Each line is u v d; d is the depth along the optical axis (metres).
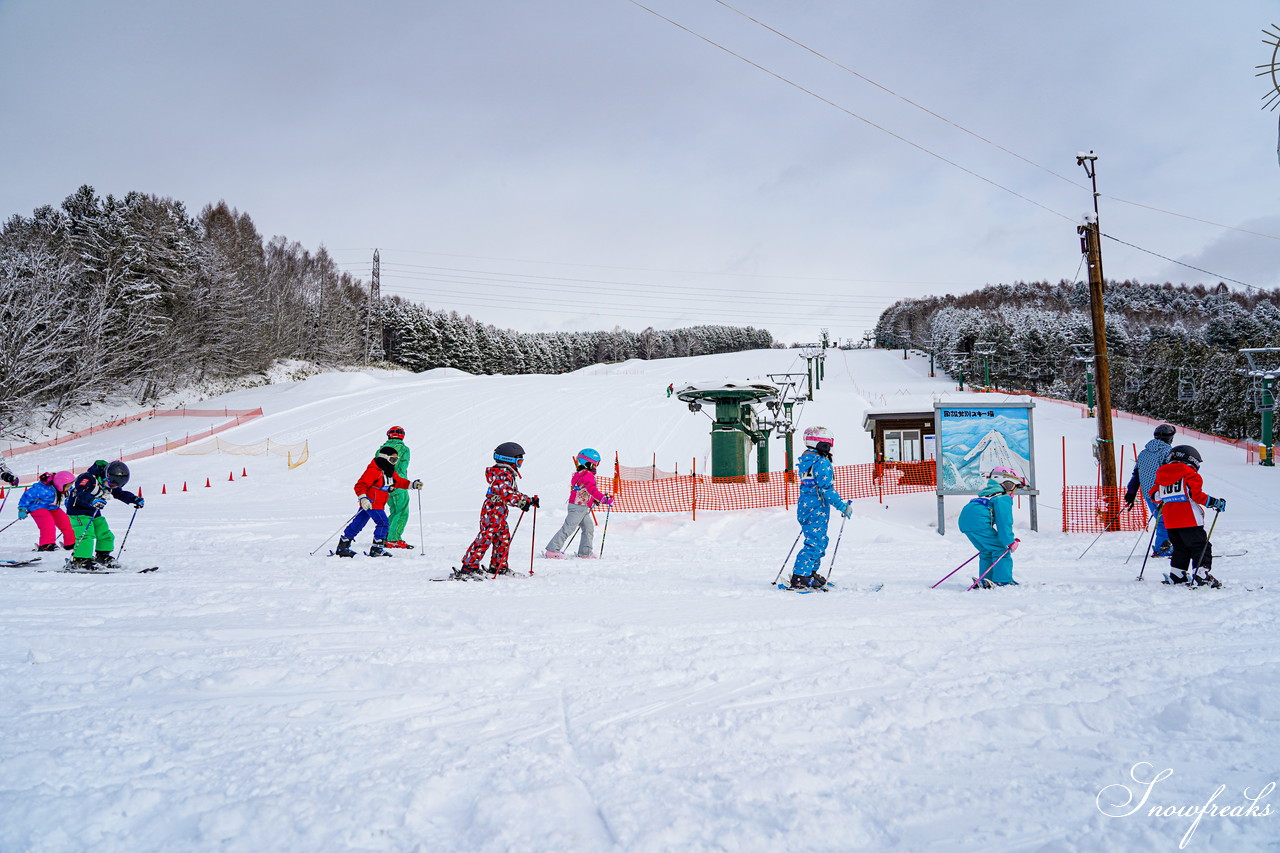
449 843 2.04
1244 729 2.93
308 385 49.41
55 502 9.48
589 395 44.00
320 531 13.75
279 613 5.33
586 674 3.76
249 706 3.26
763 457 23.59
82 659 4.01
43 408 46.84
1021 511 17.19
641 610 5.50
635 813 2.20
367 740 2.84
